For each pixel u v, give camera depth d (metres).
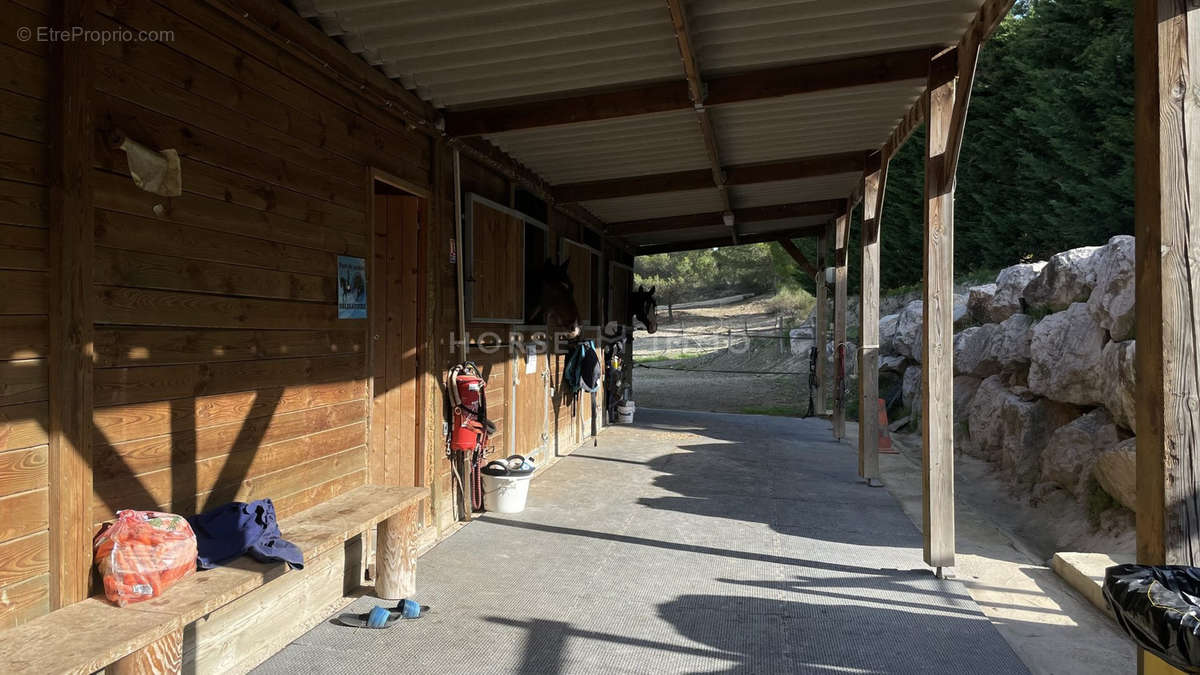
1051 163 11.82
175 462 2.76
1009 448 7.34
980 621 3.69
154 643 2.23
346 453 3.92
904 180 15.45
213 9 2.87
